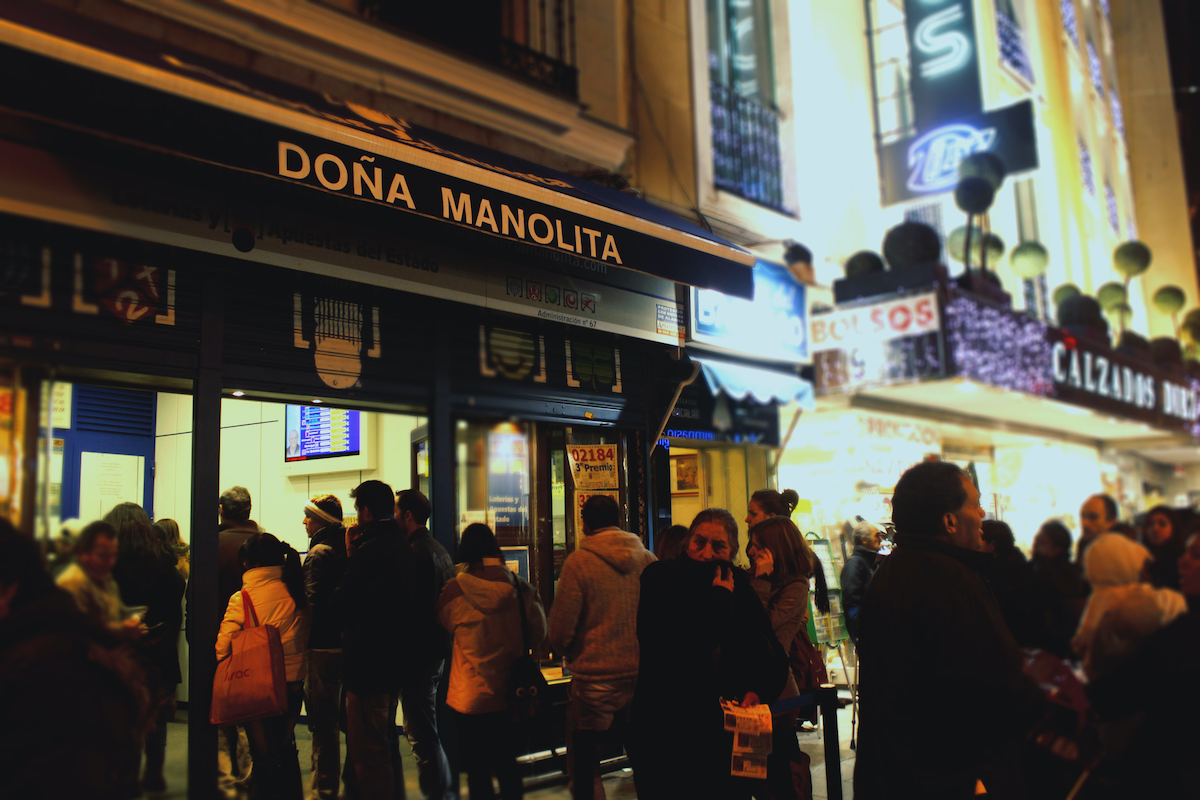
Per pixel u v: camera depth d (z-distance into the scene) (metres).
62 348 2.76
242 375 3.42
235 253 3.10
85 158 2.74
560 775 3.88
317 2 4.87
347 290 3.57
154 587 3.66
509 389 3.96
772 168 8.71
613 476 4.66
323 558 4.38
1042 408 9.81
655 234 3.96
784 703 3.44
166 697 3.53
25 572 2.21
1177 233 20.58
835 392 7.94
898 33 11.15
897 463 7.67
